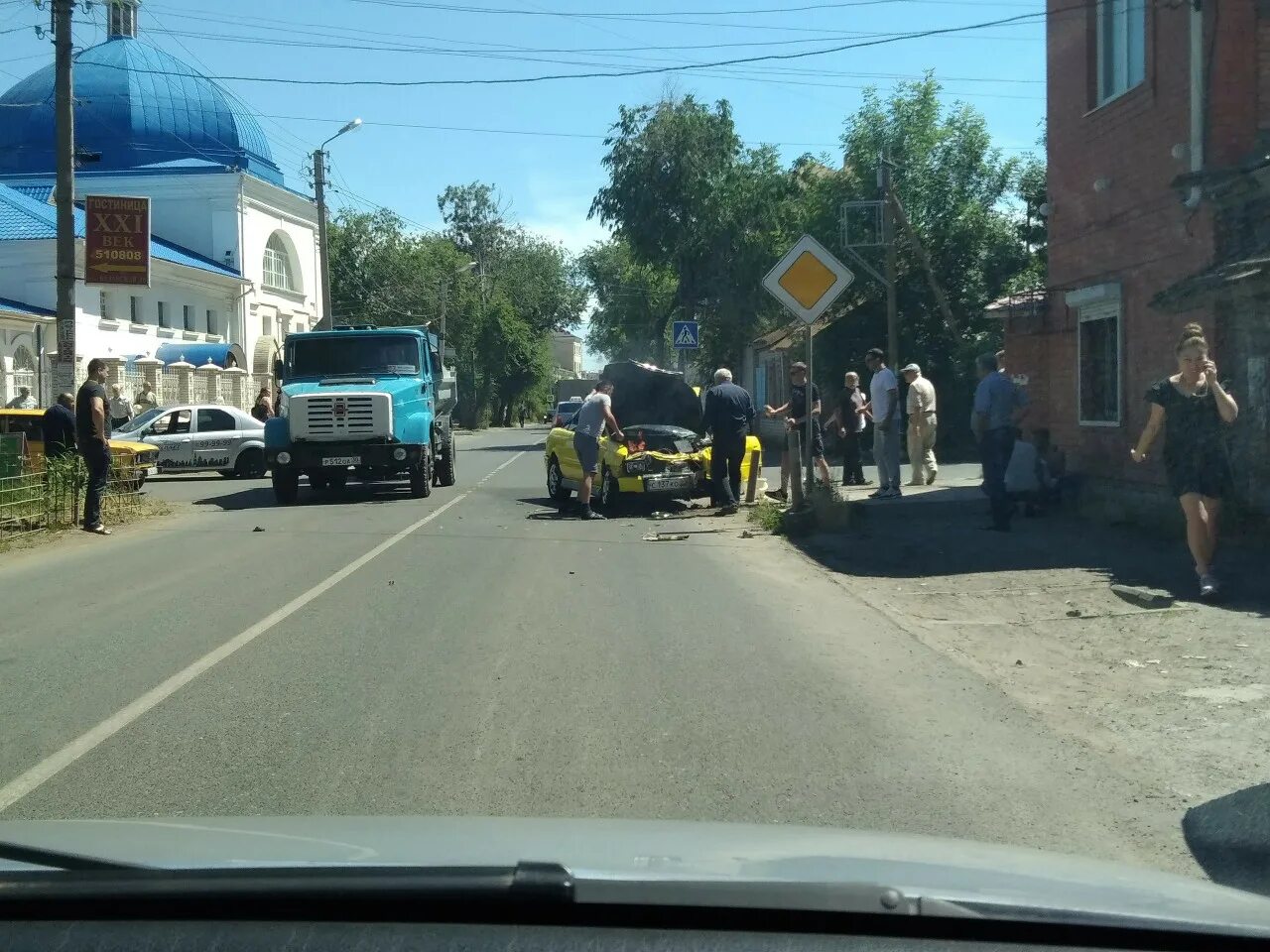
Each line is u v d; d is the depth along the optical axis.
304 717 6.12
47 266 35.78
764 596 9.73
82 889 2.34
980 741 5.70
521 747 5.59
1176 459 8.78
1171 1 12.50
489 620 8.70
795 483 14.22
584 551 12.45
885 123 30.42
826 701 6.42
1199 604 8.59
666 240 36.06
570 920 2.33
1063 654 7.48
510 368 73.12
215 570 11.38
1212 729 5.85
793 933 2.31
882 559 11.39
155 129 47.81
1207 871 4.14
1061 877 2.77
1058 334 15.86
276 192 50.84
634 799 4.84
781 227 34.81
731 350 41.16
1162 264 12.86
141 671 7.18
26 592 10.40
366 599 9.61
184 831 3.09
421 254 69.12
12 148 46.59
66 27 18.27
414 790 4.96
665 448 17.30
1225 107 11.82
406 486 21.92
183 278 43.00
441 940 2.20
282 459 18.36
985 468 12.65
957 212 29.22
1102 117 14.33
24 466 14.99
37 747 5.65
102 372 14.98
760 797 4.88
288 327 53.47
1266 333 11.14
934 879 2.64
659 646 7.82
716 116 35.94
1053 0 15.77
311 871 2.44
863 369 29.09
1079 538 11.79
